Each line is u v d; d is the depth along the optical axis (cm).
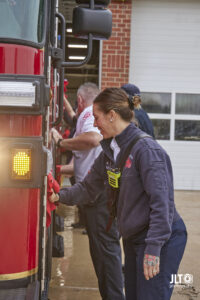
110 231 341
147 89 977
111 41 938
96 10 280
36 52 219
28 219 219
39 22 230
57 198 286
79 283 427
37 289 219
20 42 216
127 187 244
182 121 994
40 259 234
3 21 222
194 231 627
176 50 973
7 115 214
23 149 214
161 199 230
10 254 218
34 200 221
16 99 210
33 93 211
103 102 250
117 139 249
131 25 960
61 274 451
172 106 988
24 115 215
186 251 532
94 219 340
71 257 509
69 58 1566
